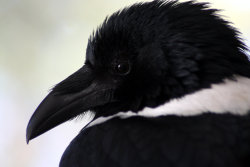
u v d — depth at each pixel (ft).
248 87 5.51
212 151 5.33
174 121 5.43
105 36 5.63
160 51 5.55
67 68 6.51
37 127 5.67
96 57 5.65
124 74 5.60
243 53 5.58
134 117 5.51
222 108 5.46
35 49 6.54
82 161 5.43
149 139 5.38
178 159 5.33
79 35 6.51
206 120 5.41
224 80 5.51
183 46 5.53
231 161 5.32
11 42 6.55
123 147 5.39
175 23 5.57
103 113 5.64
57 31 6.53
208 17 5.59
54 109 5.67
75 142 5.50
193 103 5.49
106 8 6.47
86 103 5.66
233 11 6.41
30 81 6.55
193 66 5.52
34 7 6.54
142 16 5.60
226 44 5.55
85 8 6.49
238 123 5.40
